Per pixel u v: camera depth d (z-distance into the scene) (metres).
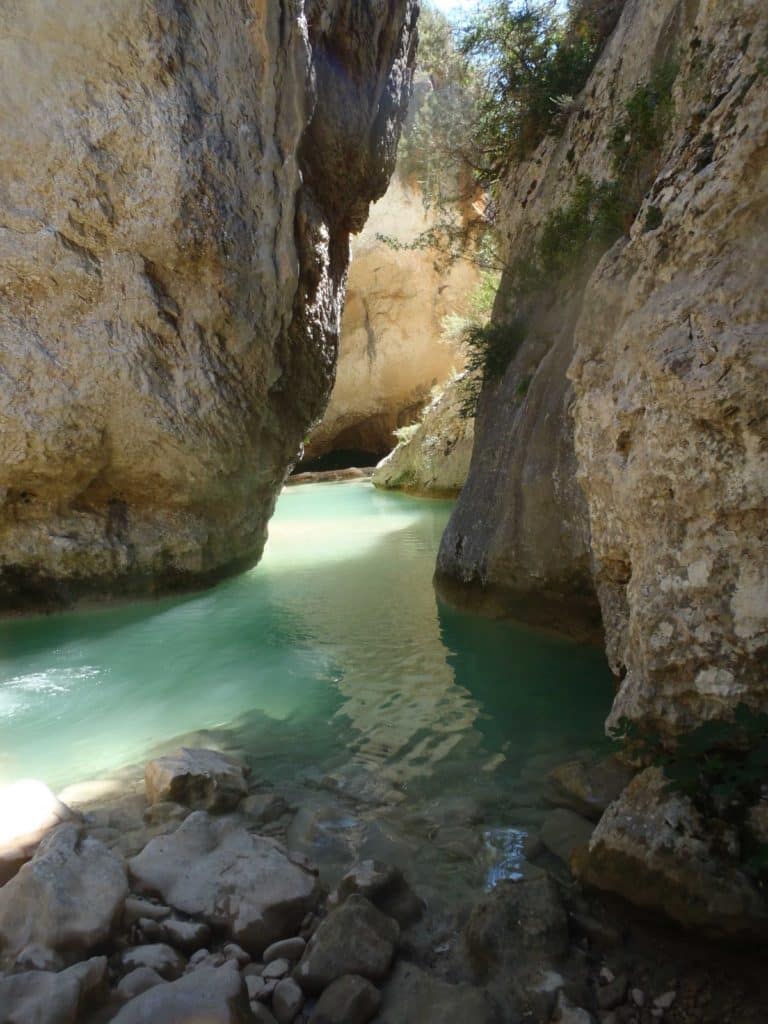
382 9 8.04
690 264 2.98
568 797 3.22
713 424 2.68
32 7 5.60
